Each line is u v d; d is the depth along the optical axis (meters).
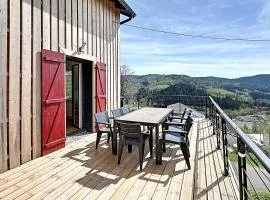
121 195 2.88
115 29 7.91
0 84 3.48
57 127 4.76
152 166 3.88
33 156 4.17
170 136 4.30
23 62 3.91
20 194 2.86
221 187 3.09
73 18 5.39
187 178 3.39
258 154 1.49
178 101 10.87
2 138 3.54
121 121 4.28
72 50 5.33
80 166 3.85
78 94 6.75
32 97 4.12
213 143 5.30
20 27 3.84
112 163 4.01
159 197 2.83
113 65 7.78
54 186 3.10
